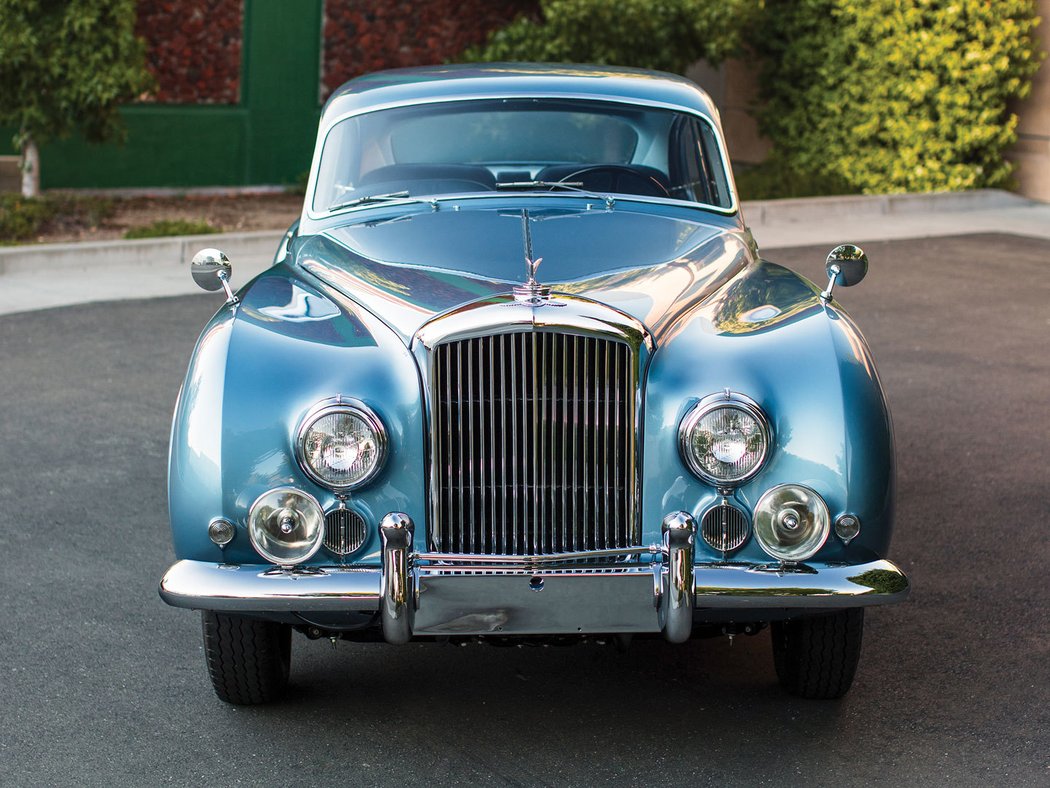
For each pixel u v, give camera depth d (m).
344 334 3.81
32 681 4.15
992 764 3.62
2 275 10.53
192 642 4.46
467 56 14.77
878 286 10.52
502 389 3.56
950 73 14.34
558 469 3.61
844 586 3.51
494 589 3.48
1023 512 5.69
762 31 15.77
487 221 4.59
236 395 3.61
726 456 3.56
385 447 3.56
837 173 15.34
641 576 3.48
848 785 3.52
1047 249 12.25
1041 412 7.21
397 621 3.43
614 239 4.43
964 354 8.48
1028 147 15.08
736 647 4.48
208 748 3.75
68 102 12.42
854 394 3.66
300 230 4.98
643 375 3.65
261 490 3.54
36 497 5.83
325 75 15.29
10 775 3.58
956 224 13.55
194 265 4.38
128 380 7.68
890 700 4.02
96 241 11.37
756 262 4.62
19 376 7.72
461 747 3.76
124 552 5.25
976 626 4.55
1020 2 14.22
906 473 6.21
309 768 3.64
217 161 14.94
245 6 14.71
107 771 3.61
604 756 3.70
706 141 5.17
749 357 3.70
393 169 5.05
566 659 4.39
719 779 3.56
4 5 11.95
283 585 3.48
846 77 15.24
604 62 13.70
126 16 12.52
